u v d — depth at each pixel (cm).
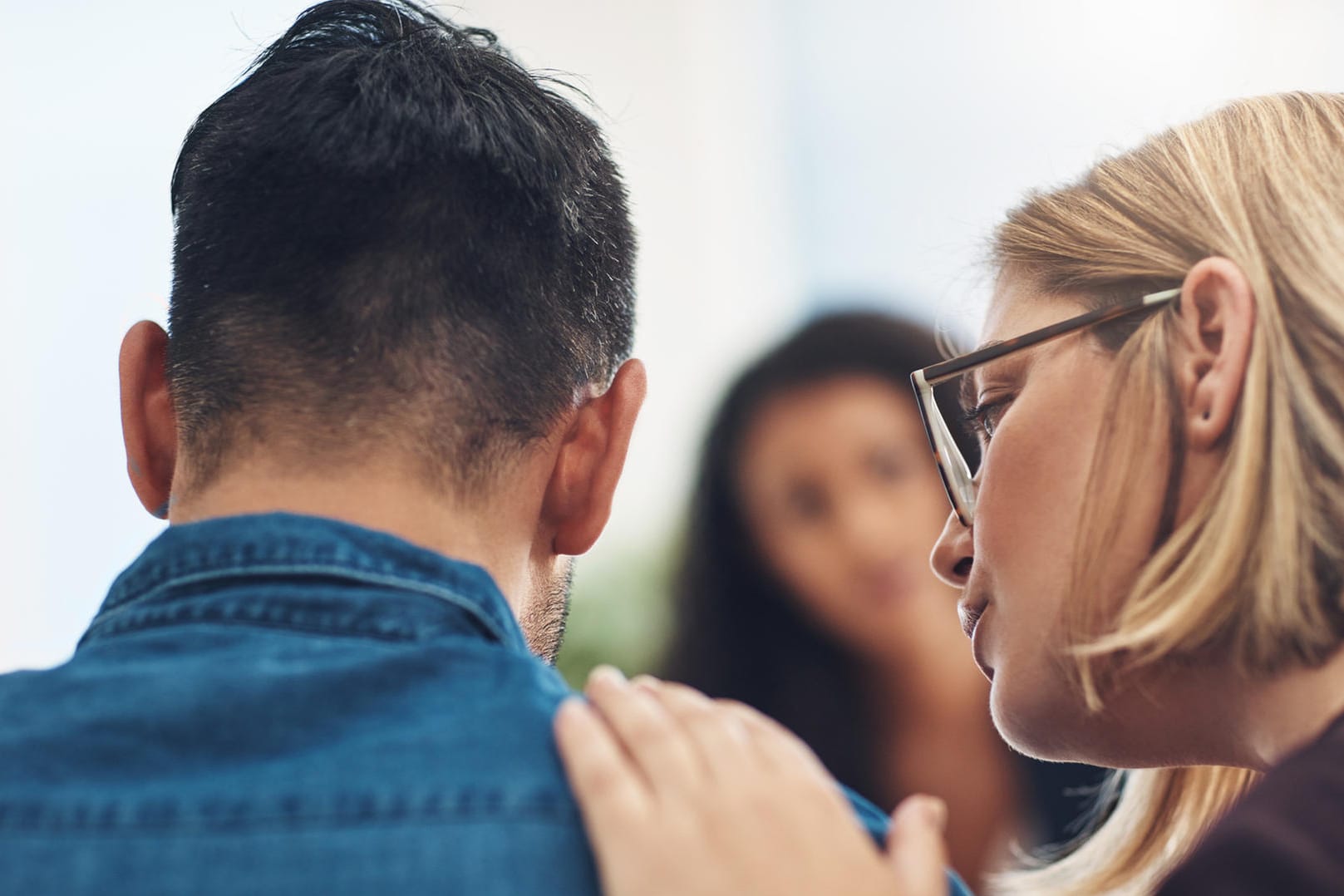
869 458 188
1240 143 82
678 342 336
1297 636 71
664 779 59
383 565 67
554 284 75
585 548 79
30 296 269
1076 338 82
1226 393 74
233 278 71
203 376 71
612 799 58
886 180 336
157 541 69
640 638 199
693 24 343
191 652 65
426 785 60
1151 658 75
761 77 342
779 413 189
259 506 69
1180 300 78
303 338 70
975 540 88
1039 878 112
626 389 78
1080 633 79
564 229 76
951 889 67
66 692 63
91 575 266
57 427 267
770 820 58
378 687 63
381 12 81
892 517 187
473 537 71
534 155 75
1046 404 82
